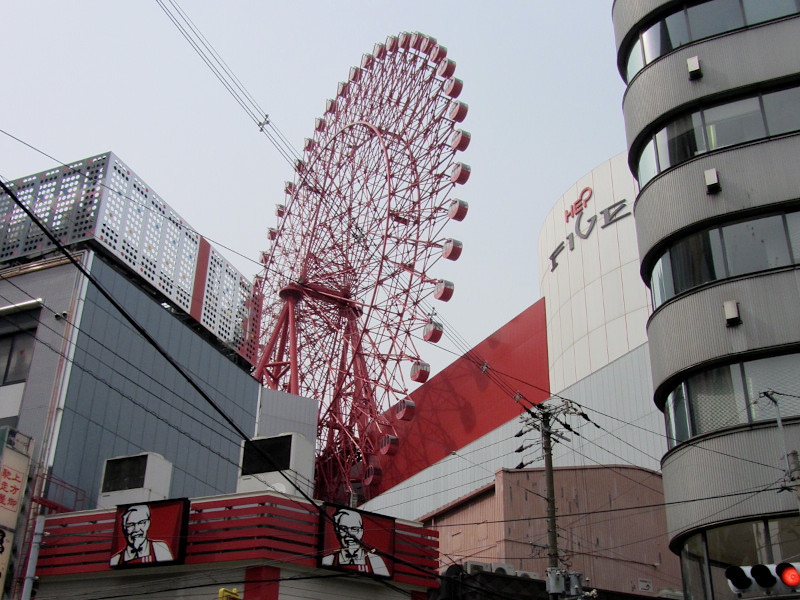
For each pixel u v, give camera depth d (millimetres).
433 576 33656
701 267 31469
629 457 62938
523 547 47938
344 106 92000
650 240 33562
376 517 32875
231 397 50938
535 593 36969
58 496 36562
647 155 35469
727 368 29641
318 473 86438
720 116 33188
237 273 57469
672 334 31375
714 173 31844
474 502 53031
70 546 32375
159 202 50688
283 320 84250
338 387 84375
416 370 79375
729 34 34000
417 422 100562
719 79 33438
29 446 35000
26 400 39031
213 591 30016
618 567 47688
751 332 29328
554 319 84625
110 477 36094
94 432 39688
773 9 33844
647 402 63312
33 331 41125
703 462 29031
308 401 58344
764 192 31047
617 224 78750
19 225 47438
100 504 35438
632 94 36344
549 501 31375
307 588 30516
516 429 77688
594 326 77500
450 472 83500
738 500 27750
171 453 44438
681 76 34406
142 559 30750
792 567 20422
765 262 30172
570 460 68812
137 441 42188
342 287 85000
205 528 31062
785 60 32750
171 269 50312
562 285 84375
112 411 41094
